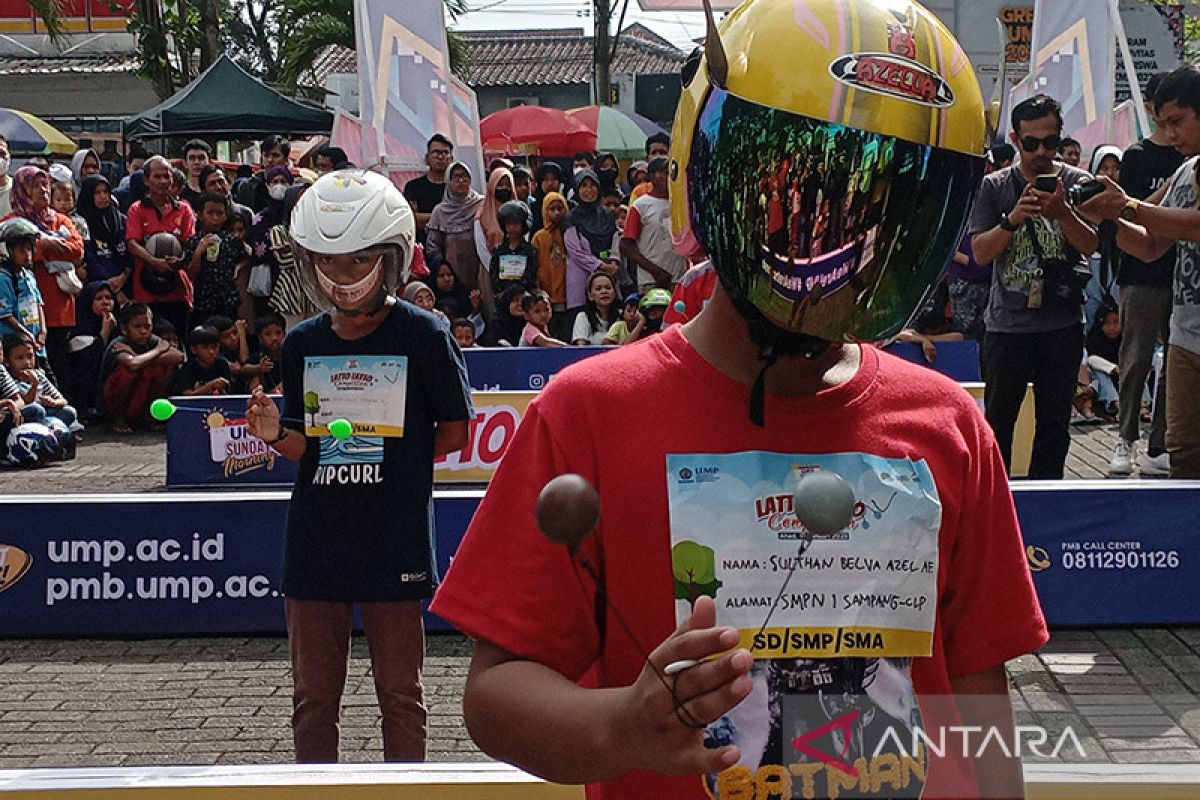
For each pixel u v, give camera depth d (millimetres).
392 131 12336
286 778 2340
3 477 9703
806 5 1472
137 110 31125
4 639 5707
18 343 10414
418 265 11812
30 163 11891
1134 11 19547
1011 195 6504
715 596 1479
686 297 4863
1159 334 8359
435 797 2340
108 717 4742
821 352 1535
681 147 1600
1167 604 5676
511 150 22688
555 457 1519
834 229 1456
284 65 31438
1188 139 5332
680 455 1499
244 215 12117
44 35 31266
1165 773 2164
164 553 5727
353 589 3627
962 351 9391
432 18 12352
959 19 15484
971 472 1593
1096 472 8961
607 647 1523
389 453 3664
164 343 11547
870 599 1501
